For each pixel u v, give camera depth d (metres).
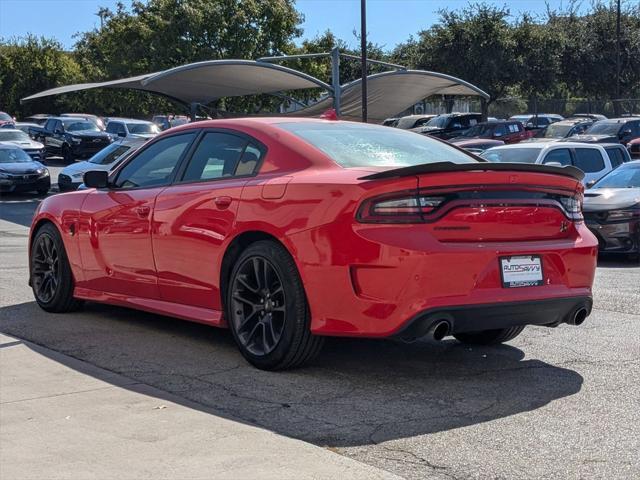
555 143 16.75
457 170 5.24
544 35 44.34
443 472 4.13
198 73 23.41
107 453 4.25
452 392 5.42
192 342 6.64
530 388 5.52
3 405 4.98
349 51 50.78
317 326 5.45
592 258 5.89
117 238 6.89
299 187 5.53
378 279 5.16
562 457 4.33
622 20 48.91
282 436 4.53
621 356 6.35
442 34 43.38
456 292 5.23
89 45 56.09
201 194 6.20
